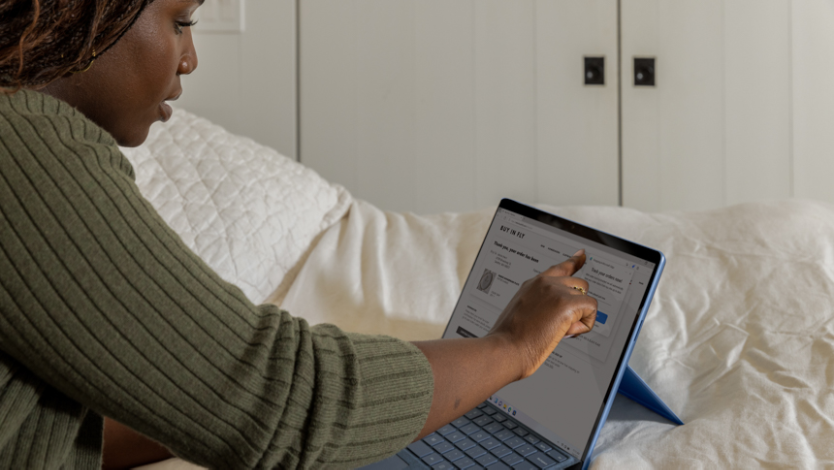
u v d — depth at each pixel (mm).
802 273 872
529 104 2008
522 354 510
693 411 729
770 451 606
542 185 2049
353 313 982
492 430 699
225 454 391
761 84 2023
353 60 1955
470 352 487
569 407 679
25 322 344
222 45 1913
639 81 2010
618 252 721
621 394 789
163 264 375
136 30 424
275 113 1954
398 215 1285
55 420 408
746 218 995
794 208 1000
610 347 676
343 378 422
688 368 800
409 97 1985
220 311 389
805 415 651
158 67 441
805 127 2041
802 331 786
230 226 1051
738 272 906
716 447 627
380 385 433
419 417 449
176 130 1209
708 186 2064
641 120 2031
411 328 931
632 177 2055
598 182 2055
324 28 1935
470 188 2041
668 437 664
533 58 1989
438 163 2021
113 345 356
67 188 360
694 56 2008
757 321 825
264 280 1051
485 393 488
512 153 2029
